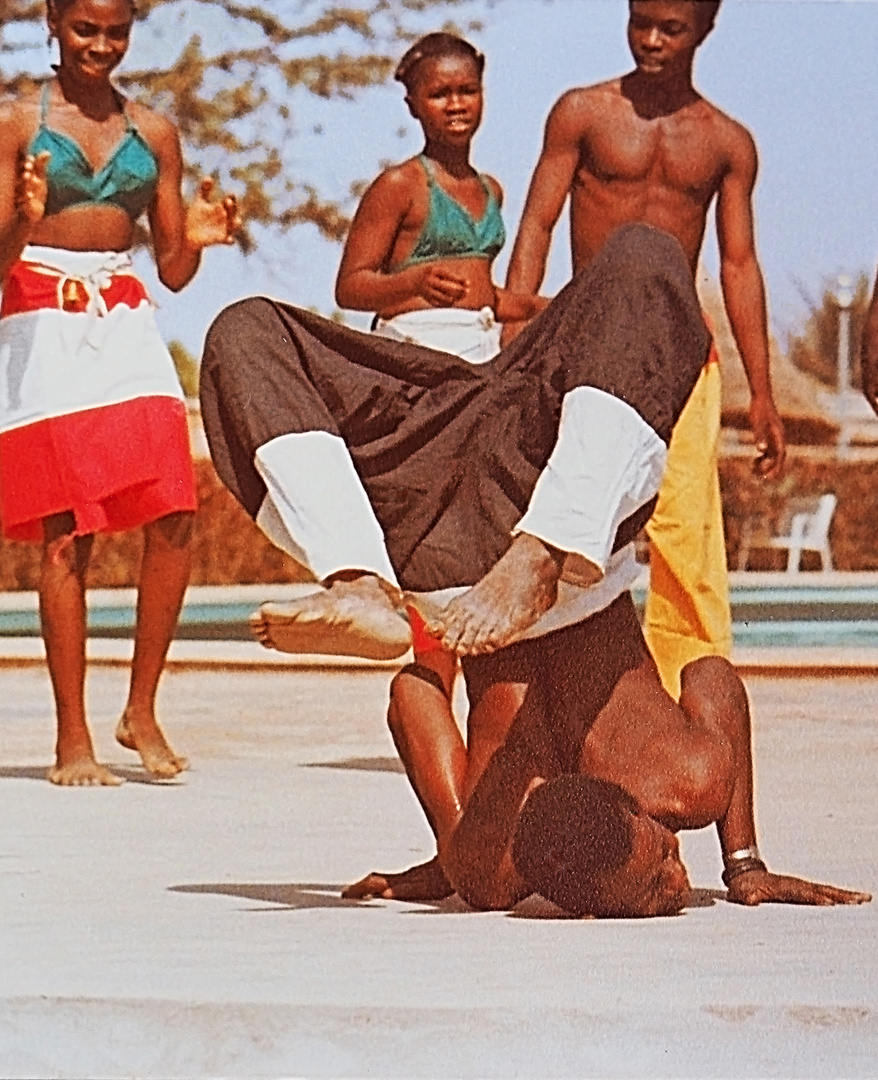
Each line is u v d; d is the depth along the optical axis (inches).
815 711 276.1
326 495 171.5
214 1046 157.1
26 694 291.9
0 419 240.1
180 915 181.5
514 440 179.2
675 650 252.8
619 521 166.7
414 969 165.3
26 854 202.1
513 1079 156.7
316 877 194.7
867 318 299.3
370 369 181.8
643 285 170.4
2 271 234.5
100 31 236.1
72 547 239.1
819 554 352.5
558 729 182.2
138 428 240.2
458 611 161.3
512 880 182.4
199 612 331.3
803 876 194.4
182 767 243.3
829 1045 158.6
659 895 180.4
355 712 280.4
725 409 343.3
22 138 235.1
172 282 246.4
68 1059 157.6
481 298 240.1
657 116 259.0
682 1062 157.9
